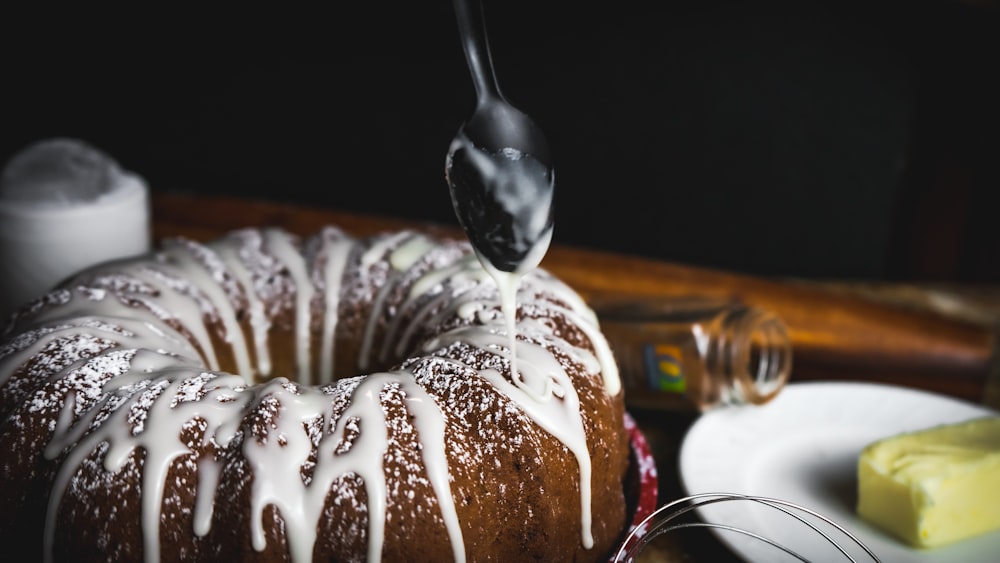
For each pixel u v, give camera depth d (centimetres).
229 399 57
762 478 71
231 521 54
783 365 79
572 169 110
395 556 54
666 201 112
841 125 106
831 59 103
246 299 69
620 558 59
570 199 112
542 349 60
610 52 104
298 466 54
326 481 54
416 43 105
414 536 54
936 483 66
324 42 106
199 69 108
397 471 54
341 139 111
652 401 79
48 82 110
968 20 99
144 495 54
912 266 113
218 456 55
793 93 105
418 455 55
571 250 99
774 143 107
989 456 67
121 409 56
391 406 56
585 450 58
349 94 108
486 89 55
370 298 70
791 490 71
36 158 84
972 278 111
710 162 109
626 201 112
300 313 70
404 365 60
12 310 84
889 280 113
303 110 110
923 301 101
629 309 80
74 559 55
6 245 81
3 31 108
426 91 107
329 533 54
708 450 73
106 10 106
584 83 106
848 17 101
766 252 113
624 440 65
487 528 56
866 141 107
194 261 70
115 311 64
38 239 81
